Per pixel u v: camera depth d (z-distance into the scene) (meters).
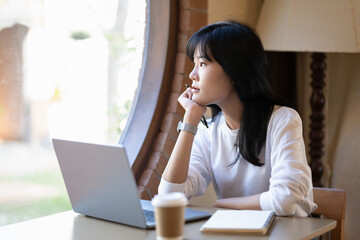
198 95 1.61
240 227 1.21
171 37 1.98
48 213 4.38
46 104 4.00
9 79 2.59
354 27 2.04
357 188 2.47
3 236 1.25
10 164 4.14
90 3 3.97
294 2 2.12
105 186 1.31
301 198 1.44
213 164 1.75
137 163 1.90
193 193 1.70
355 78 2.51
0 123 2.90
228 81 1.58
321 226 1.29
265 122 1.60
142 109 2.00
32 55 3.71
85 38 3.99
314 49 2.07
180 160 1.59
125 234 1.24
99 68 4.01
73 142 1.33
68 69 4.00
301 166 1.50
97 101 4.06
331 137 2.60
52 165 4.33
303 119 2.62
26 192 4.26
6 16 3.37
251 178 1.67
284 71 2.66
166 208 1.07
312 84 2.33
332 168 2.57
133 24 3.62
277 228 1.27
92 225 1.34
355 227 2.47
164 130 1.96
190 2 1.96
